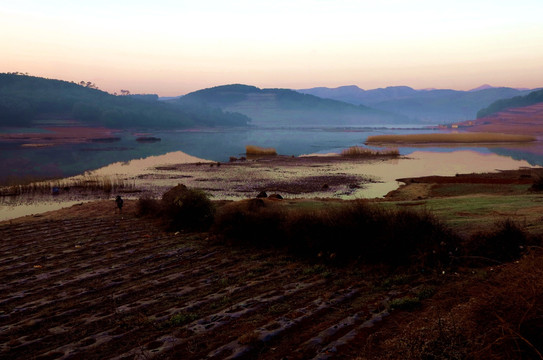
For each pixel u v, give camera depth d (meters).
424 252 9.07
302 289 8.15
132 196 35.50
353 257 10.34
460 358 3.73
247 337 5.56
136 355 5.41
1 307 8.23
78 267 11.12
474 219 12.03
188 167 59.41
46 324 7.05
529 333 3.49
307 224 11.74
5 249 13.69
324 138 171.50
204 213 16.67
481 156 74.81
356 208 11.48
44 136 195.38
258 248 12.63
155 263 11.31
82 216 21.50
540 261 4.40
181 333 6.11
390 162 64.19
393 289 7.63
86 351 5.73
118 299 8.25
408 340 4.42
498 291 4.19
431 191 32.44
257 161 67.00
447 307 5.64
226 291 8.38
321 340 5.34
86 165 66.75
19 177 49.84
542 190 25.95
